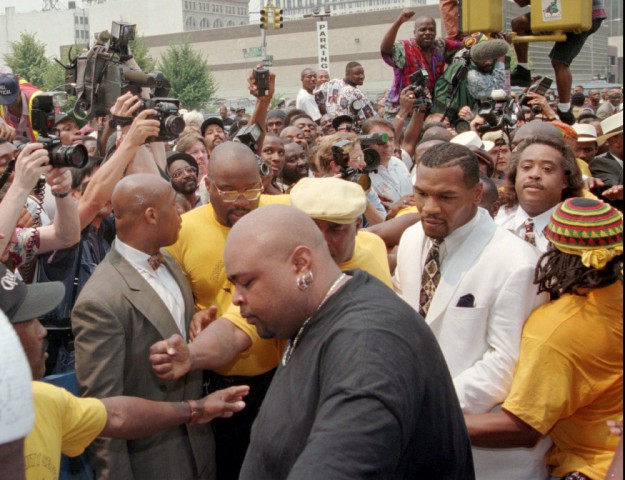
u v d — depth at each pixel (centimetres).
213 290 348
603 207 261
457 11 767
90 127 791
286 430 202
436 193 289
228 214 334
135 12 11844
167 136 425
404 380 190
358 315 199
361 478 179
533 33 686
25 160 326
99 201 386
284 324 207
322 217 279
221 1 12400
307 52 6850
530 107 639
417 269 316
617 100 1466
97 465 293
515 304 282
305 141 704
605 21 668
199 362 288
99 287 301
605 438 271
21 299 221
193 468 324
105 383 293
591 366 262
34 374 231
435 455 203
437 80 749
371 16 6419
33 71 6000
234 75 7400
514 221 370
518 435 266
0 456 135
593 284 259
